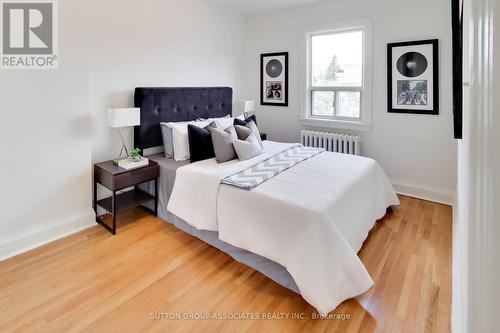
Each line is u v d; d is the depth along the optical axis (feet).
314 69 13.82
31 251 7.88
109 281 6.76
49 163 8.21
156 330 5.42
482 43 1.61
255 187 7.47
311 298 5.63
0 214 7.45
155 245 8.38
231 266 7.43
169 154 11.05
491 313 1.56
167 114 11.45
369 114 12.24
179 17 11.80
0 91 7.14
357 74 12.71
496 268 1.51
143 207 10.91
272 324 5.58
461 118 4.46
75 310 5.86
